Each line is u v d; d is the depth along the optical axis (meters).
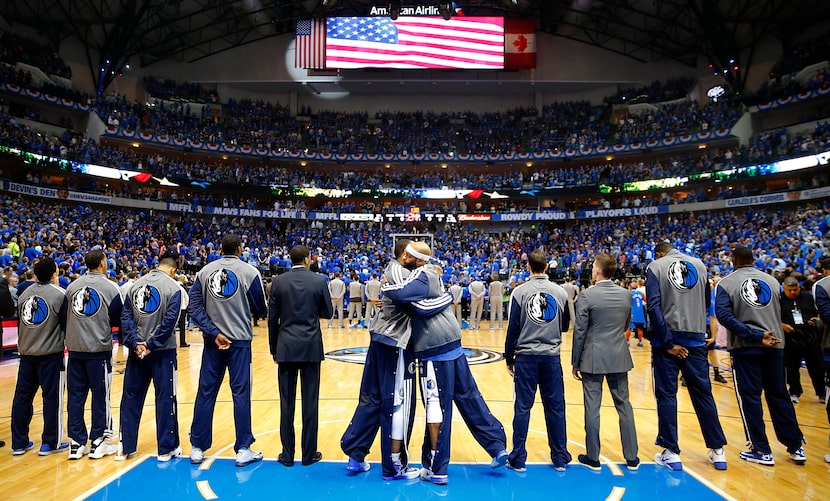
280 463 4.74
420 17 36.06
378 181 39.50
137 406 4.93
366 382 4.61
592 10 36.75
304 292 4.75
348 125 41.88
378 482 4.32
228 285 4.84
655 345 4.82
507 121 42.16
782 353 4.83
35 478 4.34
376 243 34.91
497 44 36.19
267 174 38.69
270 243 34.47
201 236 32.44
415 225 37.97
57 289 5.06
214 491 4.09
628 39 38.59
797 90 31.36
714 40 34.28
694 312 4.73
